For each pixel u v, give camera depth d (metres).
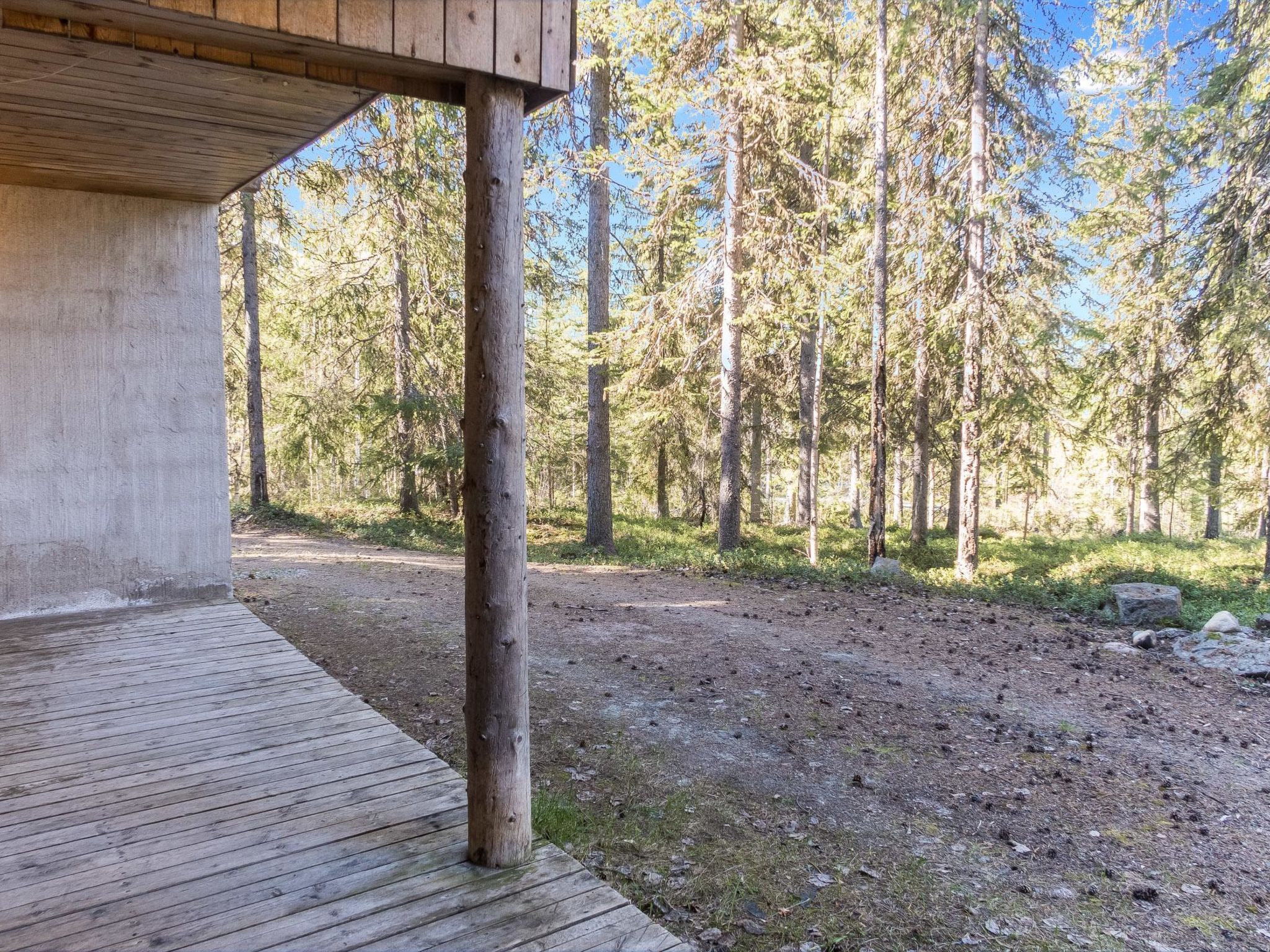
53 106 3.09
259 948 1.94
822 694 5.11
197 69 2.58
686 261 14.81
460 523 14.33
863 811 3.56
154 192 5.13
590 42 11.30
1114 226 11.11
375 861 2.37
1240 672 5.92
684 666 5.61
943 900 2.90
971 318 10.60
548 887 2.28
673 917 2.68
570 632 6.46
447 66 2.16
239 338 15.63
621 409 14.52
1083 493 23.31
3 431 4.92
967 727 4.65
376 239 12.98
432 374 13.80
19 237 4.89
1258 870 3.19
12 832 2.49
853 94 12.22
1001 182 10.21
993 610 8.09
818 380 11.30
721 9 10.20
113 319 5.25
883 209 10.49
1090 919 2.81
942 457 15.70
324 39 2.03
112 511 5.35
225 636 4.80
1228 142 9.71
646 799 3.55
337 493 19.33
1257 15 9.68
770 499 23.77
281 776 2.94
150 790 2.80
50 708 3.60
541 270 13.89
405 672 5.11
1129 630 7.48
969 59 11.05
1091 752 4.35
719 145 10.61
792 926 2.68
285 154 3.96
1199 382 10.45
